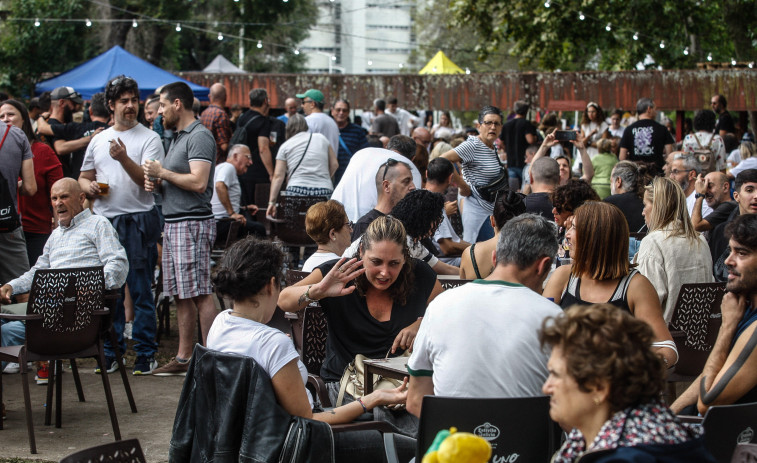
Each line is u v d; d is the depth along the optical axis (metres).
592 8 24.09
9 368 6.86
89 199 6.88
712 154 9.09
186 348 6.77
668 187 5.15
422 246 5.54
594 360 2.11
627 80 16.45
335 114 11.48
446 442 1.98
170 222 6.62
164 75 13.44
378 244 4.13
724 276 5.96
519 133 12.47
